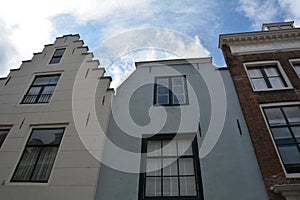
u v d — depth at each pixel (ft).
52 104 21.18
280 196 13.80
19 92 23.03
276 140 17.30
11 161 17.24
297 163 15.66
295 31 26.61
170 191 15.23
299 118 18.48
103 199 14.71
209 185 14.83
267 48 26.09
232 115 19.31
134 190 15.01
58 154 17.28
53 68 25.21
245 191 14.32
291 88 20.86
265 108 19.66
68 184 15.43
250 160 16.01
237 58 25.32
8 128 19.86
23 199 14.87
